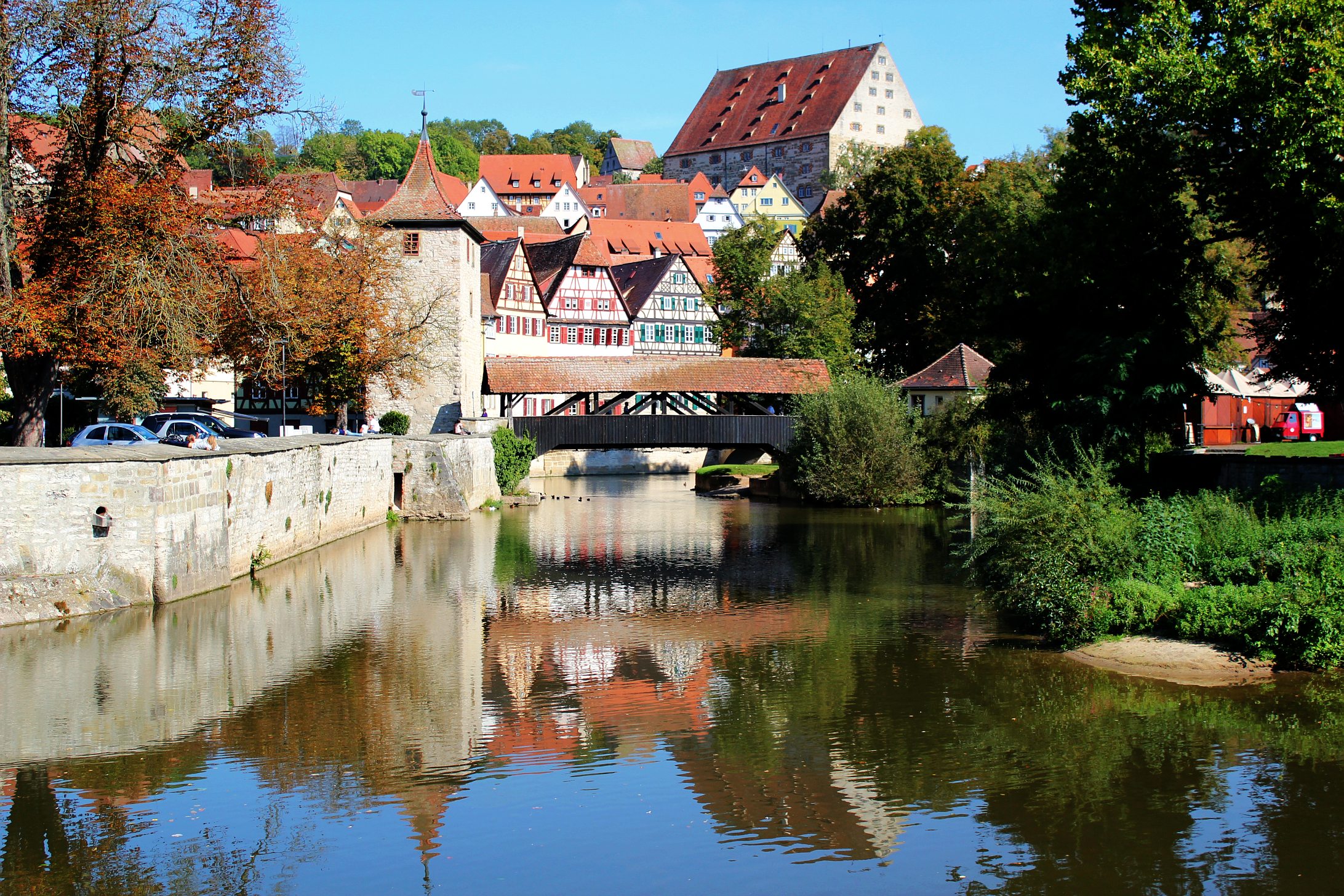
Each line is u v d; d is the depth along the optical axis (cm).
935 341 5716
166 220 2258
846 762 1320
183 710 1483
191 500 2100
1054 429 3033
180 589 2062
